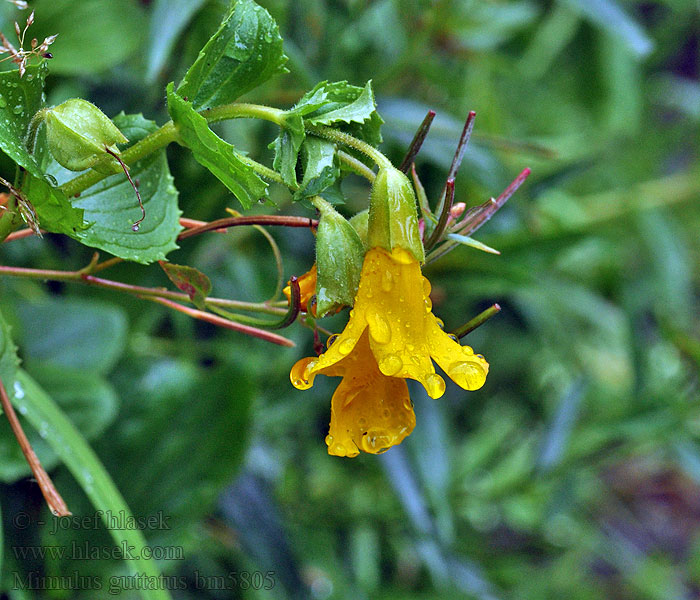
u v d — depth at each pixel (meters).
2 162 0.46
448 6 0.64
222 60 0.39
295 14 0.65
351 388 0.39
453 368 0.38
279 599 0.65
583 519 1.08
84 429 0.49
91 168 0.38
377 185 0.38
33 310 0.54
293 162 0.38
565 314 1.00
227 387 0.56
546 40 0.96
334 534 0.79
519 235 0.67
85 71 0.52
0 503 0.50
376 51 0.74
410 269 0.38
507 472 0.90
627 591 1.24
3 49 0.38
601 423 0.77
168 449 0.54
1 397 0.41
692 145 1.11
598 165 1.01
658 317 0.78
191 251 0.55
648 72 1.06
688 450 0.75
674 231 0.96
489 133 0.81
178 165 0.52
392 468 0.64
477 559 0.87
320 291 0.38
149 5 0.58
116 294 0.57
